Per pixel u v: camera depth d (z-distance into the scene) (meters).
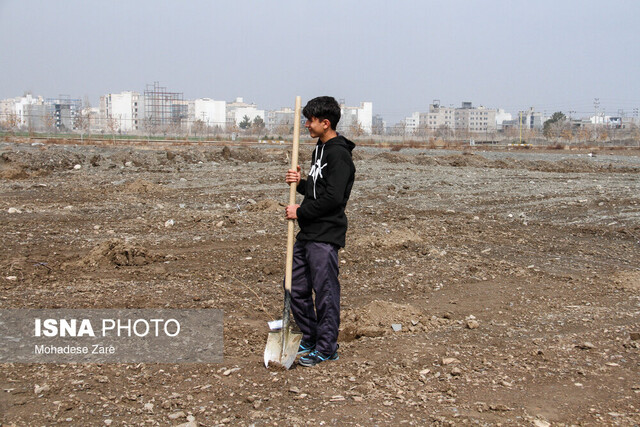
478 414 3.65
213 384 4.09
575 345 4.97
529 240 10.23
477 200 15.24
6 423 3.46
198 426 3.48
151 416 3.59
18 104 152.38
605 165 29.33
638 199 15.27
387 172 22.80
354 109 163.00
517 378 4.25
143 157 26.06
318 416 3.62
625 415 3.64
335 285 4.52
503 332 5.38
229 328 5.34
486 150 52.91
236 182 18.67
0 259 7.64
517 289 7.05
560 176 23.09
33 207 12.21
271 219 11.36
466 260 8.48
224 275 7.29
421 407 3.75
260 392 3.96
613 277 7.59
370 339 5.18
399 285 7.11
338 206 4.43
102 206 12.68
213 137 71.38
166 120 133.50
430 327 5.48
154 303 5.97
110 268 7.41
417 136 85.69
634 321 5.73
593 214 13.17
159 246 8.87
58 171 22.14
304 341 4.70
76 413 3.61
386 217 12.40
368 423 3.52
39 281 6.71
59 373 4.21
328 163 4.37
